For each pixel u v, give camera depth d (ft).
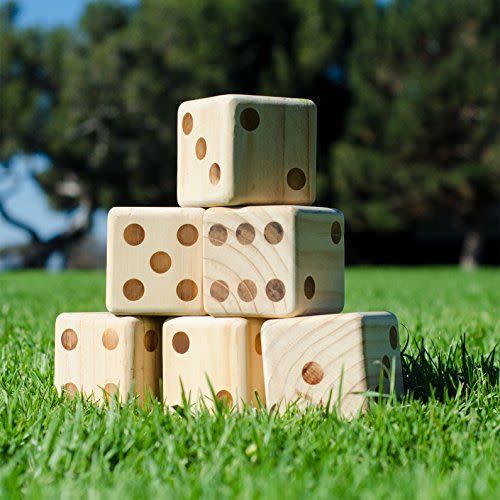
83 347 4.28
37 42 31.81
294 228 4.03
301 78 30.30
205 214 4.17
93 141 29.76
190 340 4.14
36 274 19.98
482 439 3.63
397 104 27.30
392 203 27.84
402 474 3.30
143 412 3.87
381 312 4.07
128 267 4.20
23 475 3.37
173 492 3.19
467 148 26.91
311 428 3.70
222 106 4.15
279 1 30.48
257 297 4.08
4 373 4.48
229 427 3.59
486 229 29.55
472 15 26.96
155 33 29.43
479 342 5.14
